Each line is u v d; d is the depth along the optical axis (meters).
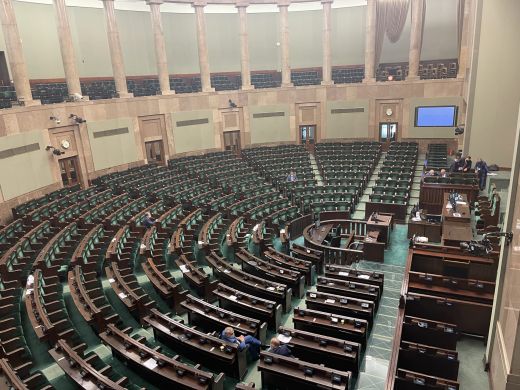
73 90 20.52
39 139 18.28
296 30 30.25
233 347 7.40
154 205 16.64
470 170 17.56
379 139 26.86
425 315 9.38
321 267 12.66
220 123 26.48
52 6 23.23
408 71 26.27
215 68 30.14
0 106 18.00
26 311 9.41
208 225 14.54
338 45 30.02
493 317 7.91
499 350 7.19
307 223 16.14
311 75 30.20
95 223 14.48
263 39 30.42
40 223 14.68
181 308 9.89
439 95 24.50
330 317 8.54
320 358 7.74
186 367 6.75
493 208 13.81
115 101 22.23
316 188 18.62
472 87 18.69
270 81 30.17
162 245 13.04
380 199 16.34
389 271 12.38
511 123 17.88
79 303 8.96
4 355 7.21
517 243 6.84
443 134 24.98
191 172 21.59
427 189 16.25
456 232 12.11
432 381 6.81
